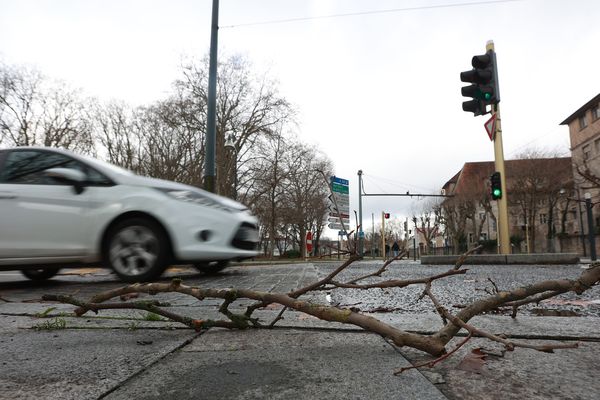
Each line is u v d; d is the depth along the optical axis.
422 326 2.11
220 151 27.39
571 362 1.53
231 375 1.42
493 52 9.22
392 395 1.23
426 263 10.19
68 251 4.73
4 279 6.10
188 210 4.92
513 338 1.89
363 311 2.72
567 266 8.68
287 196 37.84
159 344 1.83
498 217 9.95
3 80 25.95
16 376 1.43
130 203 4.78
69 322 2.33
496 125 9.80
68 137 28.89
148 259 4.73
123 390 1.30
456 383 1.33
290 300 1.81
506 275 5.91
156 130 30.98
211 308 2.79
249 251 5.52
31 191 4.75
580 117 38.84
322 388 1.29
